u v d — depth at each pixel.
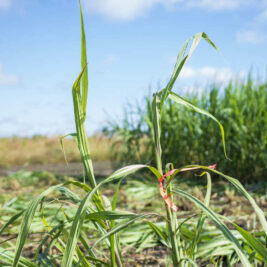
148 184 4.53
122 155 5.91
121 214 0.98
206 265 1.73
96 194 1.08
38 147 10.87
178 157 5.40
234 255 1.77
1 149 10.66
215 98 5.23
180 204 3.04
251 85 5.23
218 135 5.03
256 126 4.95
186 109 5.51
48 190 0.96
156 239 2.22
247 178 4.87
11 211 3.04
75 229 0.86
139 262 1.89
